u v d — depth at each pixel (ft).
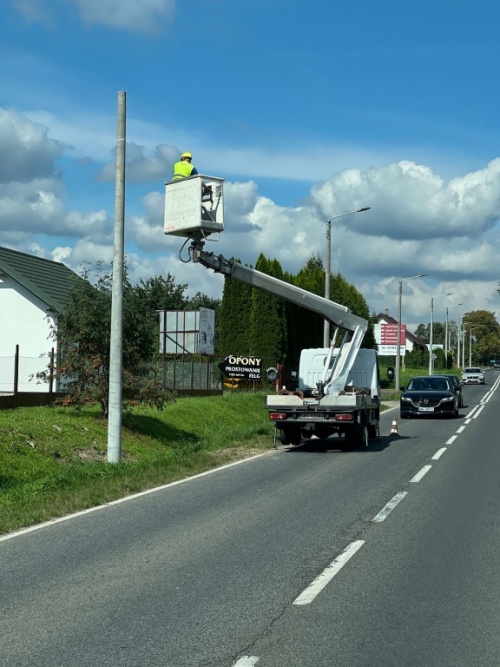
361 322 72.13
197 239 55.36
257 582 25.03
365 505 40.06
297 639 19.57
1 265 102.12
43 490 43.80
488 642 19.44
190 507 39.34
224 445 72.08
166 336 144.46
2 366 94.73
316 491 44.78
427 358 381.19
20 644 19.15
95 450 66.18
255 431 81.97
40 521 35.53
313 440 80.28
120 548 29.96
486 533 33.06
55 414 71.92
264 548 30.04
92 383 71.46
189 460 56.65
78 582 24.97
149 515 37.09
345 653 18.60
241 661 18.01
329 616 21.48
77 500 39.78
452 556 28.81
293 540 31.50
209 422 98.73
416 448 71.10
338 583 24.95
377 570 26.71
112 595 23.48
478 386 252.42
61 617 21.30
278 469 55.21
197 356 139.13
